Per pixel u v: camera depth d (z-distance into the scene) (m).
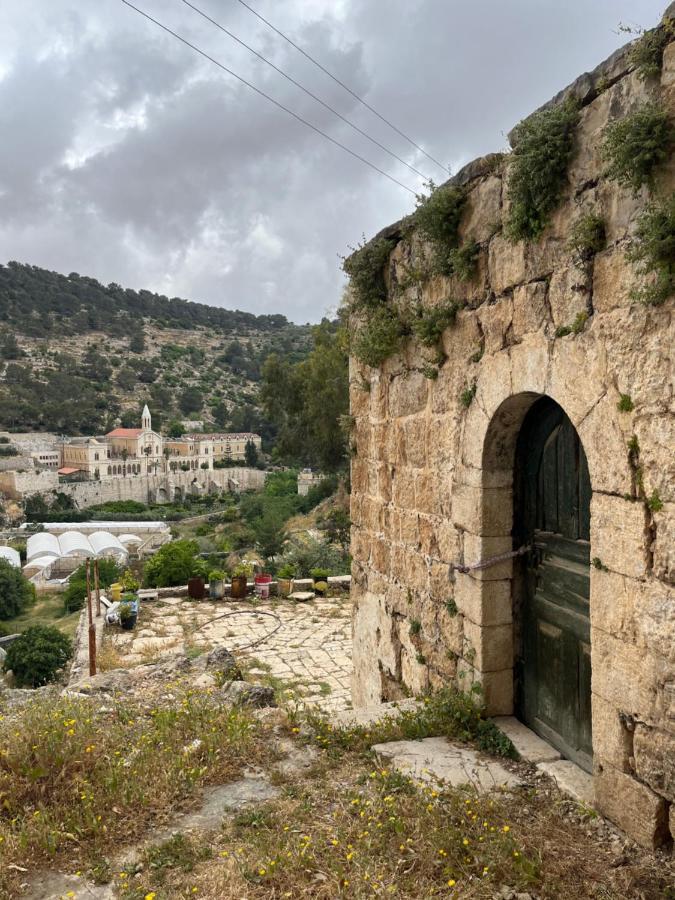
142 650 11.27
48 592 38.94
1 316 140.88
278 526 32.88
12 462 80.50
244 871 2.71
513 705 4.45
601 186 3.12
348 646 11.27
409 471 5.46
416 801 3.33
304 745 4.25
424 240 4.95
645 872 2.73
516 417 4.17
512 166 3.58
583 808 3.27
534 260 3.66
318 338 31.12
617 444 3.02
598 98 3.14
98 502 80.94
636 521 2.91
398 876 2.68
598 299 3.16
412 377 5.38
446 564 4.85
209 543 46.81
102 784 3.45
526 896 2.58
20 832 3.02
